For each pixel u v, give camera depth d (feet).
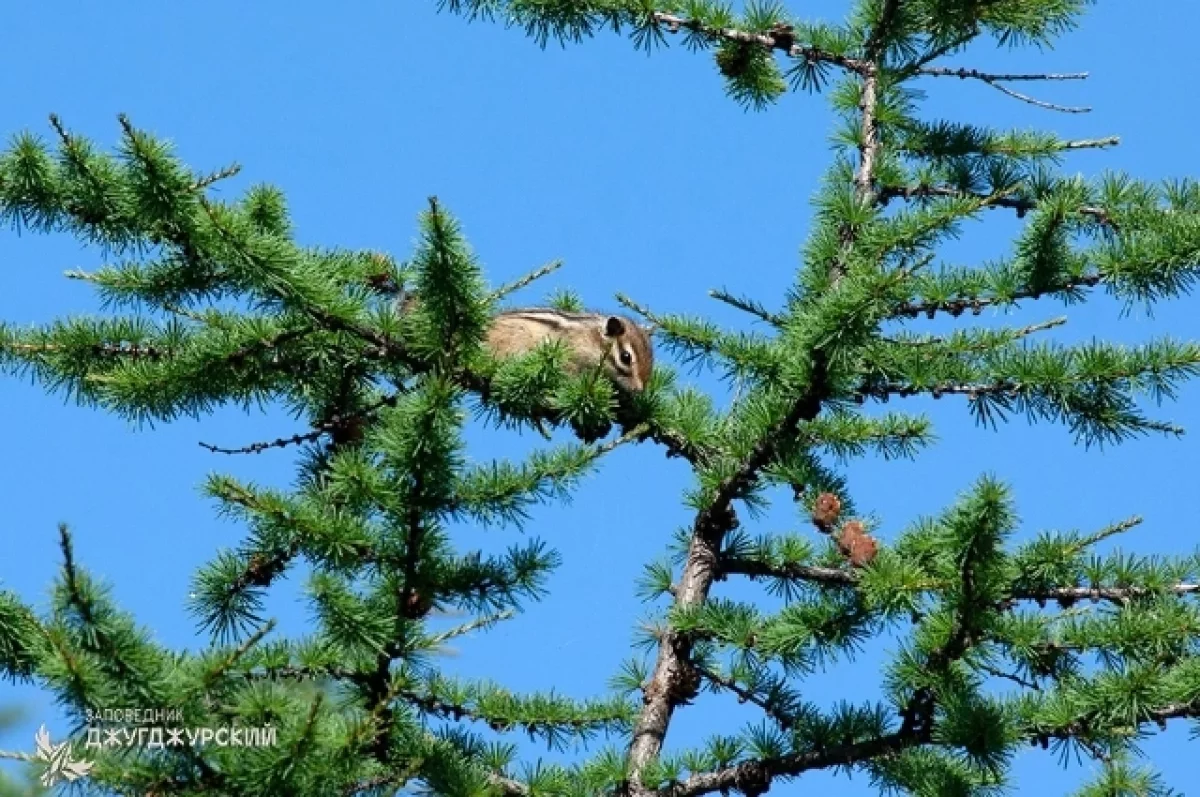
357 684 48.75
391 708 48.34
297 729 42.04
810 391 55.01
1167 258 60.23
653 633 58.59
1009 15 70.23
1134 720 48.83
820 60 70.90
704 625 56.39
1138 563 53.83
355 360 57.47
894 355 61.05
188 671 42.93
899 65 70.44
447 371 53.98
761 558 58.65
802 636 53.67
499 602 50.16
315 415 61.62
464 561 50.47
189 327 61.16
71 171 56.08
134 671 41.60
